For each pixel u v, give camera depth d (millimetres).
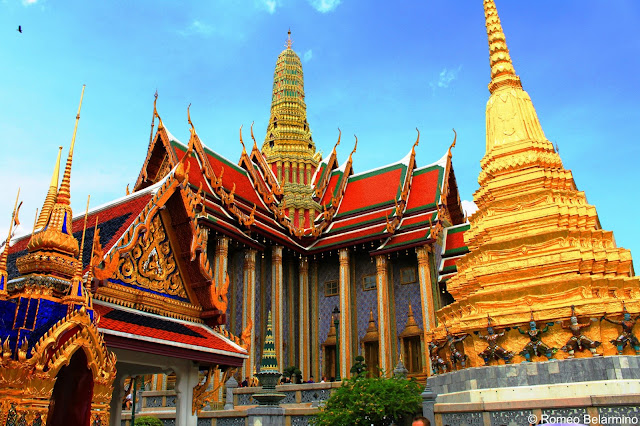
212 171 32250
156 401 22219
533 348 16641
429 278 32250
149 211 9406
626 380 14297
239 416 16406
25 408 5434
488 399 15617
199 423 17047
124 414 18953
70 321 5984
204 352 9250
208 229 29141
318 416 14422
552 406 11891
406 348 33125
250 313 30734
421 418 7918
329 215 38625
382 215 36625
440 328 20672
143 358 9414
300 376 30594
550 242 19172
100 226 9758
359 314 35625
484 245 20453
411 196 37594
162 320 9227
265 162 41188
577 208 20031
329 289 37094
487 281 19656
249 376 28922
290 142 45750
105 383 6246
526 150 22156
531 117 23453
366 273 36438
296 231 36594
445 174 37312
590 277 17156
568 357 16062
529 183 21281
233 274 32031
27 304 6297
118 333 7691
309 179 44625
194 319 10094
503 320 17422
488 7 26844
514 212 20922
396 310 34438
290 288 36156
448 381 18594
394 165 39938
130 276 8945
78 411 6504
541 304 17547
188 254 10008
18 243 11195
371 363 33938
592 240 19047
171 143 31375
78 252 7340
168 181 9898
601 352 15695
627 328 15555
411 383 14633
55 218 7281
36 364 5551
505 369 16391
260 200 36812
